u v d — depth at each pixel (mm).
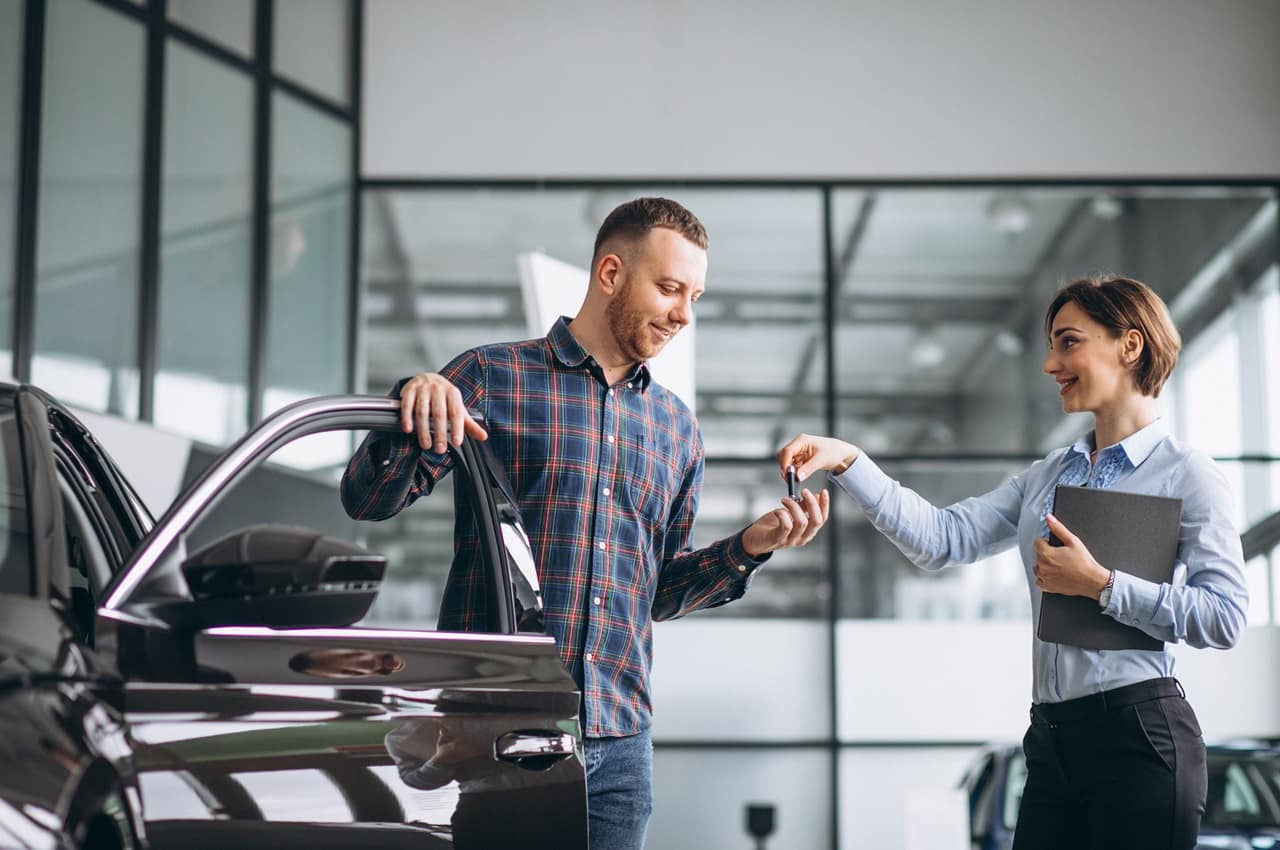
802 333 7746
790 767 7469
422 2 7926
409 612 7305
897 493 2588
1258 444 7633
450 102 7863
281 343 7129
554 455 2197
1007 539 2621
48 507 1692
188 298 6551
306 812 1545
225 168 6828
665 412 2340
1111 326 2328
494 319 7734
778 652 7543
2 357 5648
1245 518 7562
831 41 7934
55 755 1354
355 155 7758
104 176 6145
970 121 7895
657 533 2301
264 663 1584
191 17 6688
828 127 7887
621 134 7867
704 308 7750
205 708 1519
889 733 7457
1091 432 2441
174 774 1470
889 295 7773
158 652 1524
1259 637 7418
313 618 1584
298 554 1513
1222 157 7871
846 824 7418
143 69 6363
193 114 6672
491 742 1715
